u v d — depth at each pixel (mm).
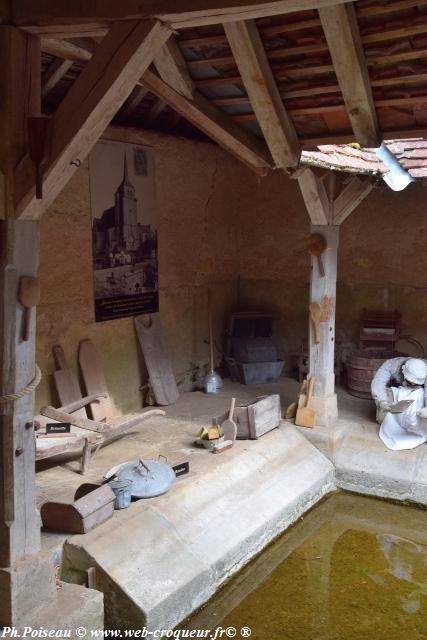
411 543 5242
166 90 4383
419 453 6008
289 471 5750
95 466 5352
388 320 7746
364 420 6699
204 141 7773
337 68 3863
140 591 3912
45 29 3160
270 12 2848
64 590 3729
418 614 4297
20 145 3211
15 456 3387
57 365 5852
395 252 7793
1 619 3393
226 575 4629
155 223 7047
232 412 5898
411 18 3465
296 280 8391
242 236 8648
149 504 4555
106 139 6227
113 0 2957
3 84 3168
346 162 5496
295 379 8289
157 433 6195
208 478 5094
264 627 4148
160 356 7129
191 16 2883
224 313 8508
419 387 6262
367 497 6020
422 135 4547
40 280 5656
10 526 3373
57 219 5758
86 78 3035
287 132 4688
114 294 6520
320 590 4578
